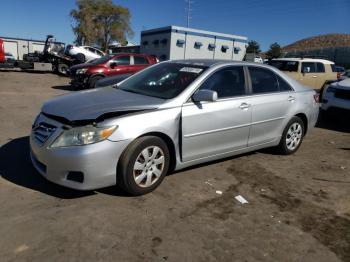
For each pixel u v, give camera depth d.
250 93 5.17
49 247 3.04
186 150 4.40
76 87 14.85
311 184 4.88
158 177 4.19
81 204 3.80
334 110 8.77
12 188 4.06
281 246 3.33
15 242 3.08
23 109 8.90
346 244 3.44
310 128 6.34
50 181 3.85
